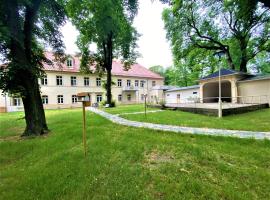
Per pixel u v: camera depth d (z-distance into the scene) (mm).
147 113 15594
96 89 39656
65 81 36094
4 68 8547
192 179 3785
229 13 23719
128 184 3721
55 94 34906
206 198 3211
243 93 20891
